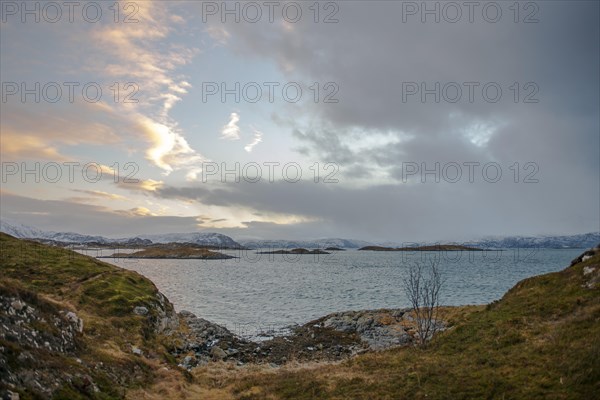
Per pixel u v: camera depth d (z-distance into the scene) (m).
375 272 194.38
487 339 29.86
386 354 35.03
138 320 45.94
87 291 51.69
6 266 60.03
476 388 21.05
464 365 25.28
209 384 31.80
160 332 49.03
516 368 22.75
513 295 38.66
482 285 120.94
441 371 24.66
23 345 20.47
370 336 56.91
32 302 26.66
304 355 49.34
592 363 19.84
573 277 35.28
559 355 22.84
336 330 61.78
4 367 16.78
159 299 60.28
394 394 22.17
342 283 143.00
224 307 90.75
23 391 16.12
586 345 22.59
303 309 87.56
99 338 34.09
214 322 72.31
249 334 62.19
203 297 107.44
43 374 18.95
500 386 20.73
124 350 33.69
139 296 55.09
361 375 27.36
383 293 113.44
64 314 31.47
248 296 109.81
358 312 71.50
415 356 30.94
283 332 63.62
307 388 25.45
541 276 39.59
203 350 49.22
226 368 40.22
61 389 18.80
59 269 62.28
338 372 29.23
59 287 53.62
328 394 23.75
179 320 61.25
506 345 27.64
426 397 21.08
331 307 89.94
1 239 81.12
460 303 86.69
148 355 36.44
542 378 20.52
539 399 18.61
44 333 23.88
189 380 31.59
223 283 144.50
